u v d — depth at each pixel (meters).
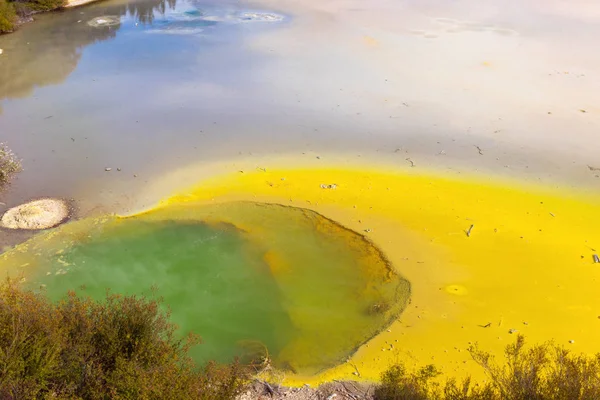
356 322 9.55
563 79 19.75
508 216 12.36
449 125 16.66
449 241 11.52
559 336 9.04
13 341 6.32
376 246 11.41
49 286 10.38
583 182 13.66
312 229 12.03
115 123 17.28
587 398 6.08
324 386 8.19
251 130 16.61
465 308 9.71
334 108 17.98
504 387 7.21
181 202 13.06
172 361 7.08
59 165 14.76
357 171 14.32
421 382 7.58
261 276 10.72
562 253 11.09
